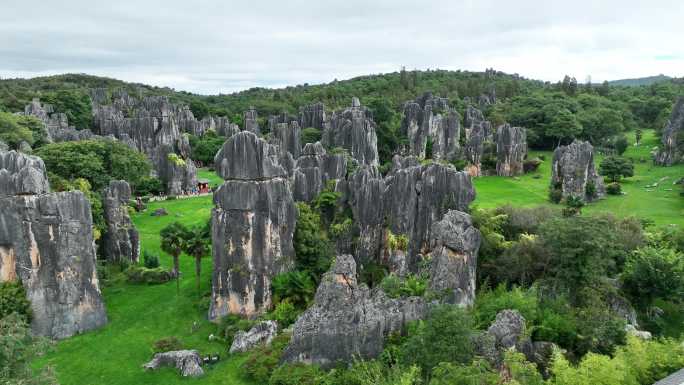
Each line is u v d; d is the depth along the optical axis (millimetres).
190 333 53188
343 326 43469
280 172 57188
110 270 69875
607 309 46656
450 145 142250
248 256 55125
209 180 136875
